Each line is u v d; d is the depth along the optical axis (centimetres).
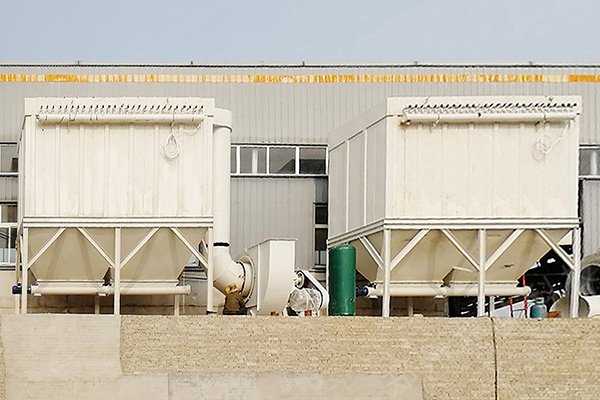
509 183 3575
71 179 3534
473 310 4569
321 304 3631
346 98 4262
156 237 3566
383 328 3108
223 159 3825
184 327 3062
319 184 4244
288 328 3088
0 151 4188
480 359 3116
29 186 3525
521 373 3116
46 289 3659
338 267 3594
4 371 2984
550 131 3588
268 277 3569
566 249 4184
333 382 3064
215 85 4247
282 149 4247
